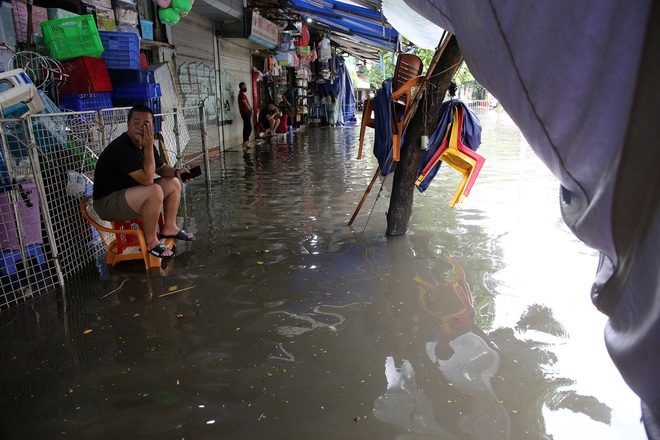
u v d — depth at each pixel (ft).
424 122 16.46
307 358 9.83
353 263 15.01
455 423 7.90
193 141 34.91
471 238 17.31
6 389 8.96
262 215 20.68
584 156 3.48
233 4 39.34
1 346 10.46
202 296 12.74
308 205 22.44
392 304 12.20
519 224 19.01
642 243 3.13
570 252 15.81
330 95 78.54
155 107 21.66
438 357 9.82
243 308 12.03
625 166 3.13
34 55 16.61
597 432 7.67
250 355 9.95
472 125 16.62
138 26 26.96
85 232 15.72
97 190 14.70
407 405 8.36
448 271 14.32
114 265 15.01
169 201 15.90
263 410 8.27
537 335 10.63
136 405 8.44
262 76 59.31
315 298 12.57
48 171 13.65
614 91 3.15
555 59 3.41
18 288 12.55
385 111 17.30
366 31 43.37
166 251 14.53
